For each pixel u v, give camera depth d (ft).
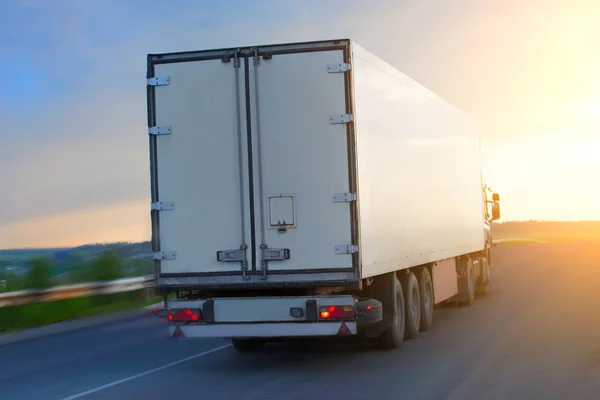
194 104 38.50
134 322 68.80
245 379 36.81
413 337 49.21
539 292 81.35
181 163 38.58
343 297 37.09
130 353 48.49
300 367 39.99
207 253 38.19
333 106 37.52
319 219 37.32
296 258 37.40
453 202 62.13
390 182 43.80
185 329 38.34
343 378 36.01
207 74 38.47
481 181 78.02
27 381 39.17
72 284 71.10
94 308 79.20
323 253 37.24
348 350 45.83
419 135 51.55
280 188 37.60
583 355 39.83
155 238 38.75
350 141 37.32
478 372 36.14
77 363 45.06
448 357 41.22
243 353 46.42
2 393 35.78
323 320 37.17
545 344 44.09
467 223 68.69
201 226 38.29
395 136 45.37
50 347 53.67
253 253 37.73
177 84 38.70
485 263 81.82
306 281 37.22
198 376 38.29
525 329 51.29
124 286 77.15
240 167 37.91
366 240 38.52
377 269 40.32
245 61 38.14
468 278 69.67
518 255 173.68
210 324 38.14
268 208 37.65
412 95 50.11
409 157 48.52
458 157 65.05
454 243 62.13
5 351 52.49
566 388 31.81
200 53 38.58
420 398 30.68
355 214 37.11
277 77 37.86
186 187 38.50
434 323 58.08
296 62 37.78
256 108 37.83
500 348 43.50
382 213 41.83
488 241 85.87
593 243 240.12
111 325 67.10
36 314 71.00
